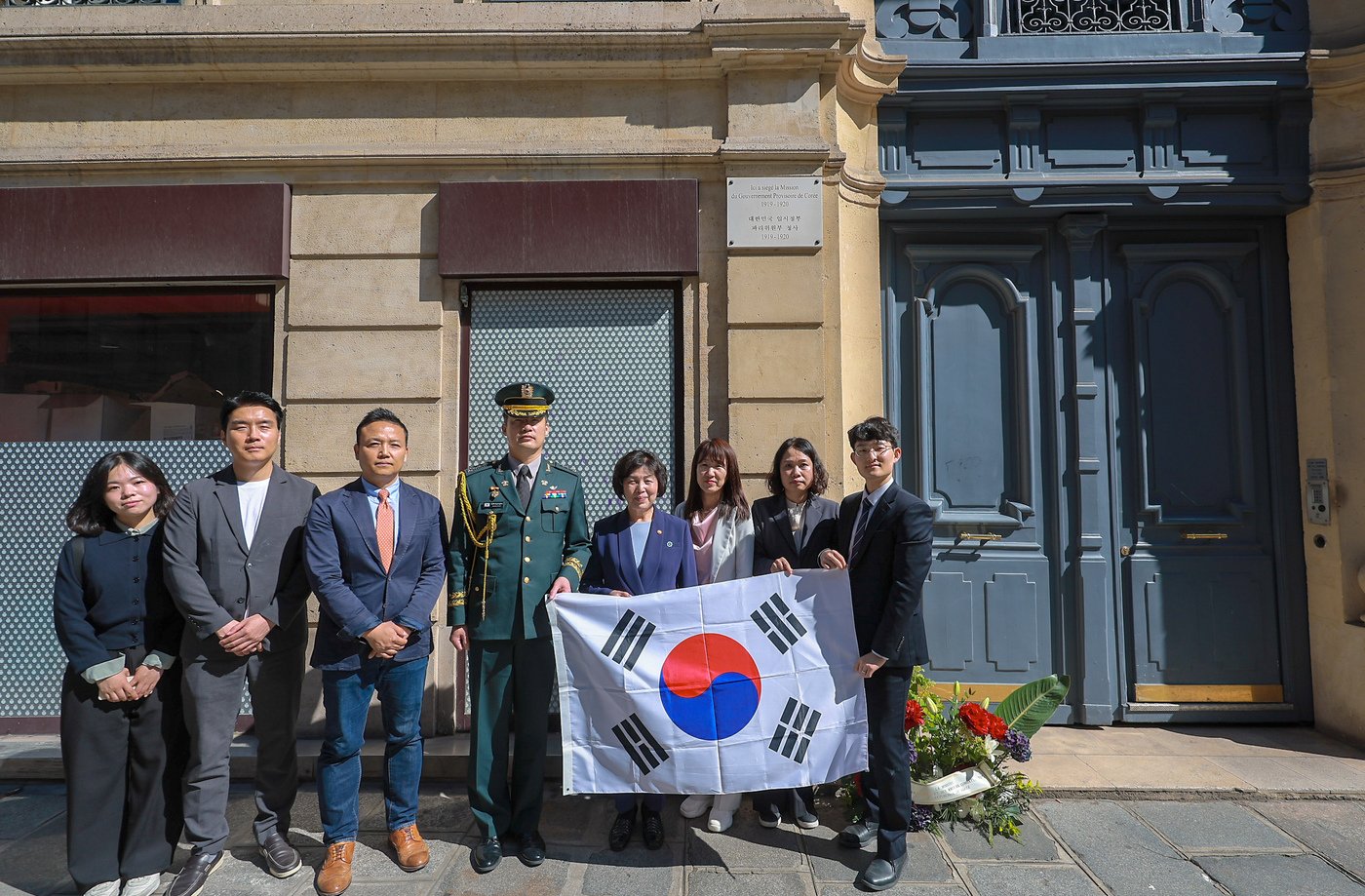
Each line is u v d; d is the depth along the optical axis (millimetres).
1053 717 4449
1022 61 4477
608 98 4375
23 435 4430
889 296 4652
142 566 2922
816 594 3107
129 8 4320
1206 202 4457
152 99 4371
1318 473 4375
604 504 4344
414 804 3088
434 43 4238
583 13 4301
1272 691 4449
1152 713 4430
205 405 4402
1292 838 3250
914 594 2852
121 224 4254
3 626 4355
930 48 4605
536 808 3107
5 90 4398
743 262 4211
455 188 4246
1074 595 4504
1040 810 3504
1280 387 4559
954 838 3240
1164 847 3174
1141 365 4578
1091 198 4488
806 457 3256
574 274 4242
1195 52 4504
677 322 4391
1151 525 4555
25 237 4266
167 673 2963
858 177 4465
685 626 3111
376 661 3020
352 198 4312
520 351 4398
